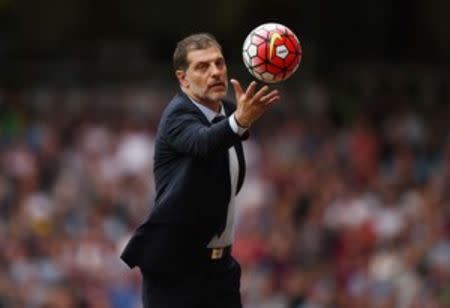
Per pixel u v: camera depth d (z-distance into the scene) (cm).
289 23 7756
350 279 4438
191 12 7906
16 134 5906
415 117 5888
